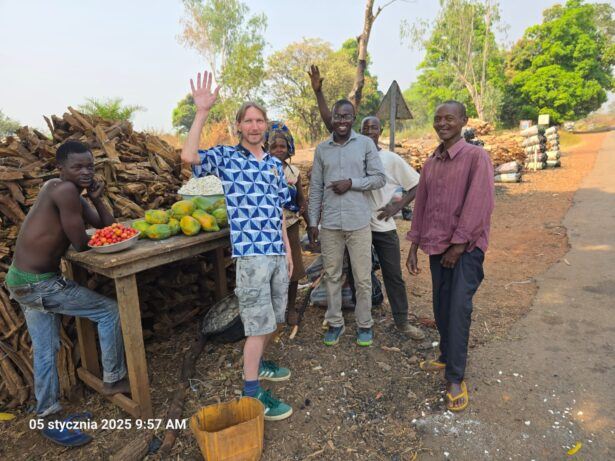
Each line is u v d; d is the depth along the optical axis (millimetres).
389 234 3508
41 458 2514
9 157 3482
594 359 3289
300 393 2996
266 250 2617
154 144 4492
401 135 27750
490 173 2639
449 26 28000
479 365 3283
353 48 40062
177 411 2766
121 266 2393
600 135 29594
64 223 2447
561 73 32344
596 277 4988
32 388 3014
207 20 25875
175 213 2895
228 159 2592
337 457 2432
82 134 4180
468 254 2701
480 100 29000
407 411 2807
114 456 2400
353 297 4199
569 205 9141
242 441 2264
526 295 4605
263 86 30406
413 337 3664
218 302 3566
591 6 32750
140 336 2607
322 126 32188
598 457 2352
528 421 2658
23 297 2527
